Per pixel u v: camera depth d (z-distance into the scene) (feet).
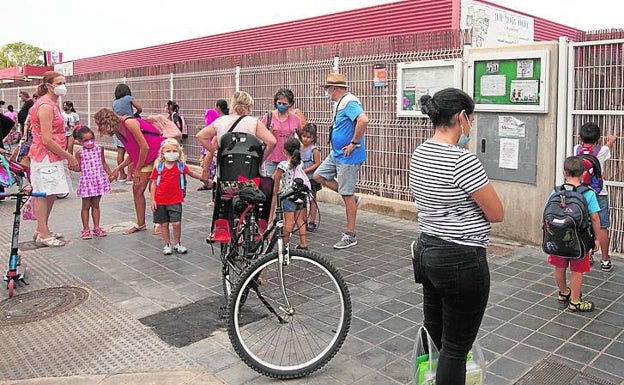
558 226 14.58
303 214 20.90
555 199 14.92
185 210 30.25
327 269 12.48
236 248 14.19
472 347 10.14
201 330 14.40
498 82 22.39
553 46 20.94
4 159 22.93
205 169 20.22
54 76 22.11
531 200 22.09
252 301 14.94
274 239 13.08
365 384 11.66
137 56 61.26
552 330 14.12
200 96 40.81
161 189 20.90
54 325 15.01
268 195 14.89
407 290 17.13
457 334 9.41
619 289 17.07
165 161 20.89
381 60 27.68
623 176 20.07
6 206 32.24
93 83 56.95
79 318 15.42
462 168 8.85
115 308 16.06
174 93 43.83
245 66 35.86
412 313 15.31
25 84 75.72
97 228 24.38
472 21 33.81
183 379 11.87
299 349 12.76
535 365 12.32
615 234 20.53
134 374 12.13
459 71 23.93
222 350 13.26
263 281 12.89
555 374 11.92
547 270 19.02
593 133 18.21
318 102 31.27
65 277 18.92
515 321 14.69
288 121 23.93
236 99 18.33
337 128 21.95
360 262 20.11
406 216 27.22
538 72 21.20
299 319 14.44
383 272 18.93
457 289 9.16
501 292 16.88
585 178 17.63
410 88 26.23
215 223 14.40
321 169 23.02
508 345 13.32
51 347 13.70
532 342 13.46
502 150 22.65
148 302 16.48
